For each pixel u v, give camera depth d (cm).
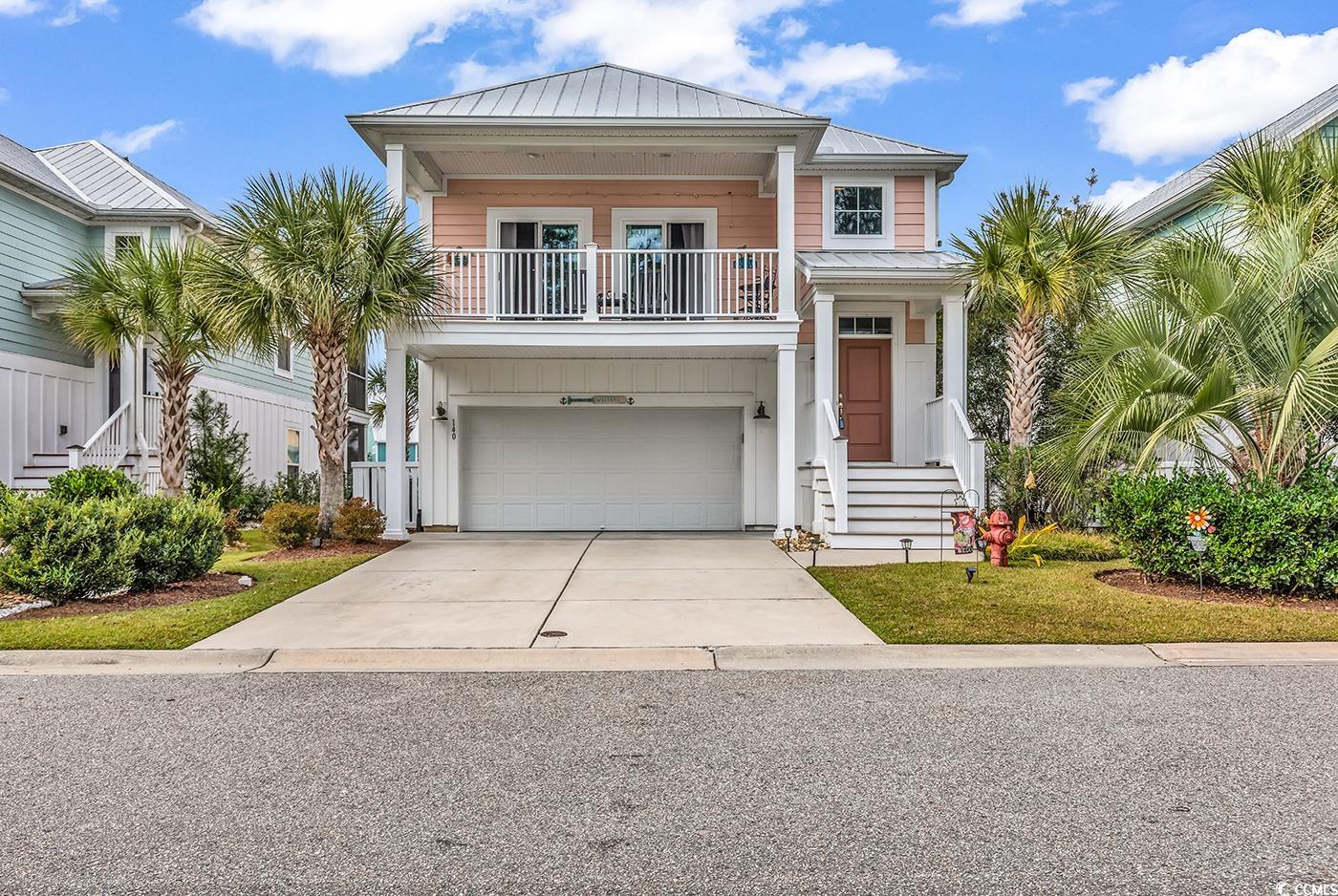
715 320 1252
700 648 605
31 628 644
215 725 447
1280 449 789
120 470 1258
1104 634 620
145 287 1185
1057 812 334
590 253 1227
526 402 1446
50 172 1562
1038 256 1079
